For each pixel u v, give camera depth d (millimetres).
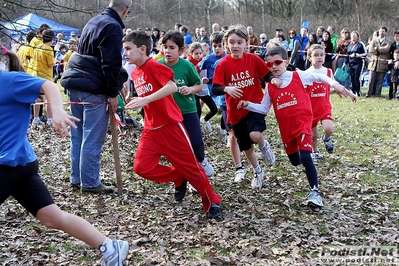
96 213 5160
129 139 9141
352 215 5117
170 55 5586
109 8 5664
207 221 4965
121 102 9516
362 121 11352
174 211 5270
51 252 4254
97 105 5715
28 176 3217
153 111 4922
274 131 10320
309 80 5406
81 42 5703
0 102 3080
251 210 5242
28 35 8586
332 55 16359
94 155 5793
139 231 4645
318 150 7680
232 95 5457
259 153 8141
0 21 7438
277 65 5395
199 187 4980
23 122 3162
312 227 4734
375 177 6648
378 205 5406
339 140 9273
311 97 7184
